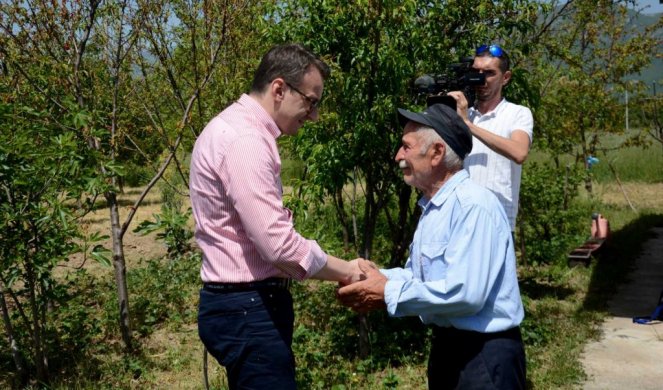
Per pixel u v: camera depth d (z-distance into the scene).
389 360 5.41
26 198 4.86
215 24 5.69
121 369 5.59
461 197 2.66
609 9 11.12
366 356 5.57
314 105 2.90
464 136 2.72
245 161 2.68
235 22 5.70
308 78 2.84
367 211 5.64
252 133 2.74
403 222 6.13
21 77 6.00
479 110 4.36
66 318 6.43
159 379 5.41
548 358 5.51
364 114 5.12
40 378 5.25
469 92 4.23
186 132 6.10
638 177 18.27
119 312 6.47
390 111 5.09
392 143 5.34
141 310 6.97
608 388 4.95
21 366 5.31
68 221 4.95
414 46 5.24
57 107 6.18
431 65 5.48
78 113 5.12
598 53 11.30
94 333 6.30
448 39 5.72
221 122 2.81
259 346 2.80
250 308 2.79
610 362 5.45
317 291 7.37
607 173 18.25
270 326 2.81
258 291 2.80
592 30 10.84
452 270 2.59
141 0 5.56
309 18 5.22
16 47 5.74
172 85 5.80
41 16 5.57
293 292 7.20
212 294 2.84
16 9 5.48
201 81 5.88
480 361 2.68
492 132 4.23
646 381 5.05
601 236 9.67
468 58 4.38
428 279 2.76
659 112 14.23
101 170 5.80
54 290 5.35
